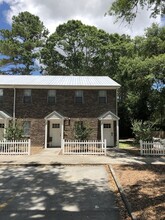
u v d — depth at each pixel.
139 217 6.09
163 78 24.34
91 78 29.94
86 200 8.03
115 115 25.66
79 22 44.81
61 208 7.23
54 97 26.78
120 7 11.15
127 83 30.20
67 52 45.25
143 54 25.22
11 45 46.53
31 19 50.56
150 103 31.00
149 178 10.87
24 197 8.36
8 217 6.48
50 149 23.62
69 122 26.36
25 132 26.20
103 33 44.00
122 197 8.09
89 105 26.70
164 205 6.97
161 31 24.86
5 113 25.92
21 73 48.38
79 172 12.82
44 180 11.00
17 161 15.76
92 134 26.19
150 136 20.97
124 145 29.14
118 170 13.00
